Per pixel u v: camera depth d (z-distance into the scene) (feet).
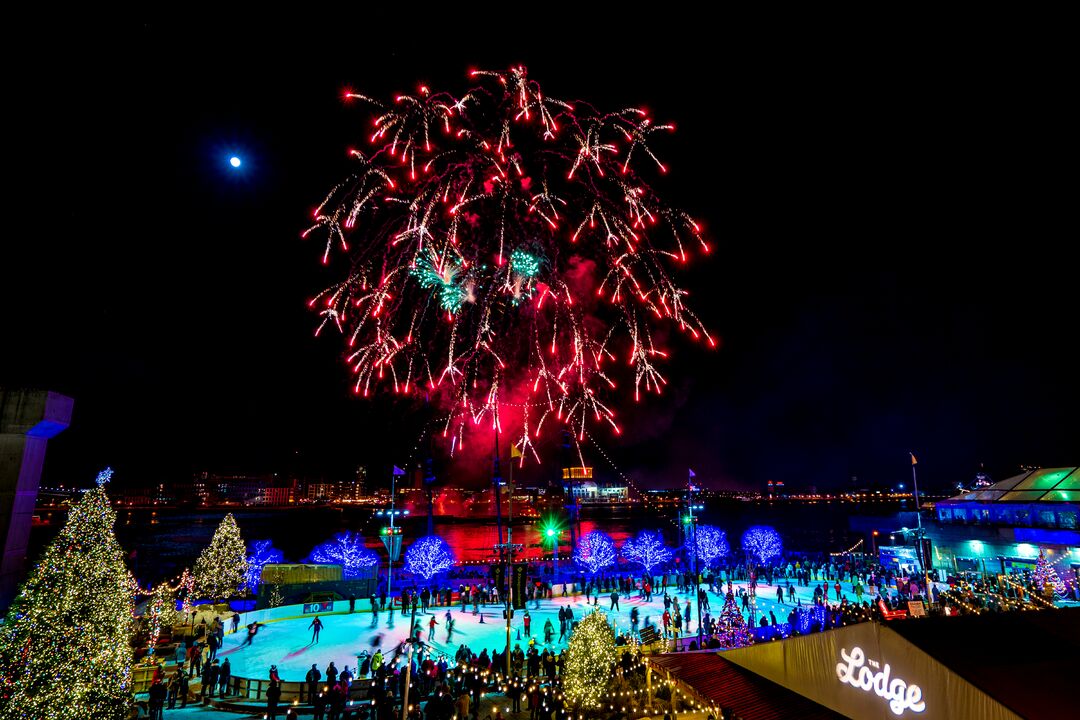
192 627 100.48
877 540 183.32
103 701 43.62
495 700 72.13
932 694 32.19
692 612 118.32
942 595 102.42
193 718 65.87
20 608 43.11
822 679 39.45
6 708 40.27
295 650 94.48
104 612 44.83
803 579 146.61
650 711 60.39
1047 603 94.07
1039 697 29.68
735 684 44.47
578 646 63.05
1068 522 124.36
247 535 469.16
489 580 136.36
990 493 144.46
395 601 133.28
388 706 62.85
